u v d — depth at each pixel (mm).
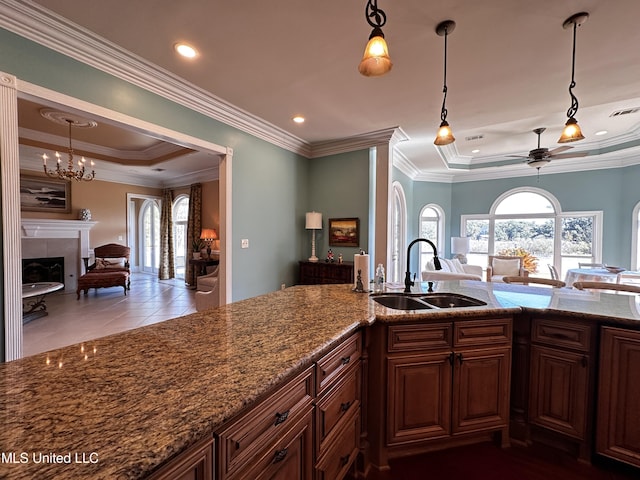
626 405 1588
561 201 6086
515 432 1899
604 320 1631
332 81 2801
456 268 5918
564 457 1765
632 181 5367
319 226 4625
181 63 2512
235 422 797
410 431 1678
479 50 2299
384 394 1646
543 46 2248
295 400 1052
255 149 3934
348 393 1457
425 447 1807
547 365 1806
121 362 985
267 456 914
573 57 2213
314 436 1164
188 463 665
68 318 4324
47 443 590
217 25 2047
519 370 1896
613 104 3656
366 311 1674
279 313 1620
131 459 558
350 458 1480
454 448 1844
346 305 1812
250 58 2438
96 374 898
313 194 4988
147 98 2680
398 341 1641
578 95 3066
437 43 2211
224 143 3488
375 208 4355
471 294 2184
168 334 1270
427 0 1798
